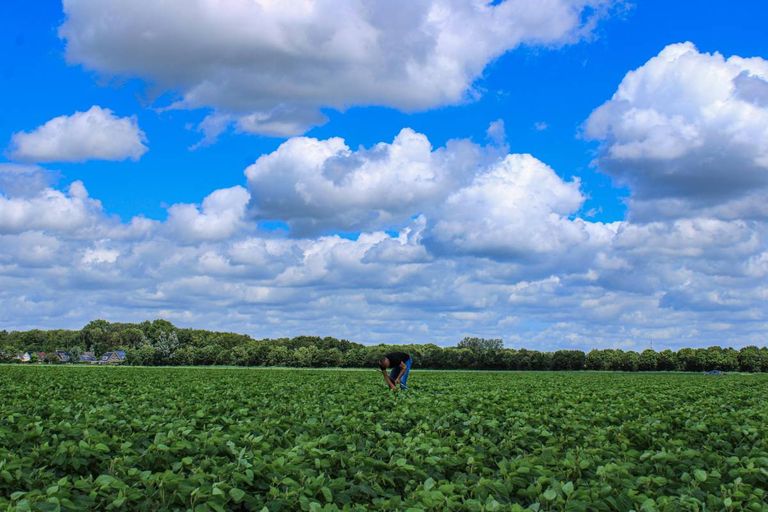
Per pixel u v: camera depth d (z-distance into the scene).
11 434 12.59
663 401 24.53
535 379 49.06
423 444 11.80
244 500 9.35
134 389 28.77
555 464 11.23
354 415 17.61
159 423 14.99
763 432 15.02
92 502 8.78
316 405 20.20
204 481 9.54
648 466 11.16
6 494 9.65
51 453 11.38
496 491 9.27
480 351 154.00
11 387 28.55
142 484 9.87
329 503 8.65
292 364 143.50
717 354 146.50
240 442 12.52
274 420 15.30
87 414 15.52
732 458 11.20
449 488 8.78
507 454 12.92
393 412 18.02
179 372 53.84
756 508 8.81
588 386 37.31
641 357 146.12
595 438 13.87
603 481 9.78
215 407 19.08
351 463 11.20
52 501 8.14
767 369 144.88
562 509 8.57
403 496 10.62
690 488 9.69
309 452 11.16
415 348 148.00
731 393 30.95
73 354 197.25
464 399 21.86
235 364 146.12
